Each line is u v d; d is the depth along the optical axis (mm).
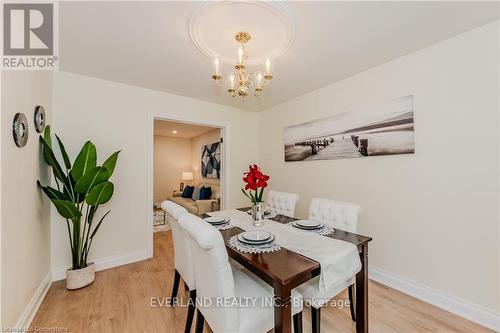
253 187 1873
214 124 3551
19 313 1535
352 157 2545
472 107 1727
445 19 1604
